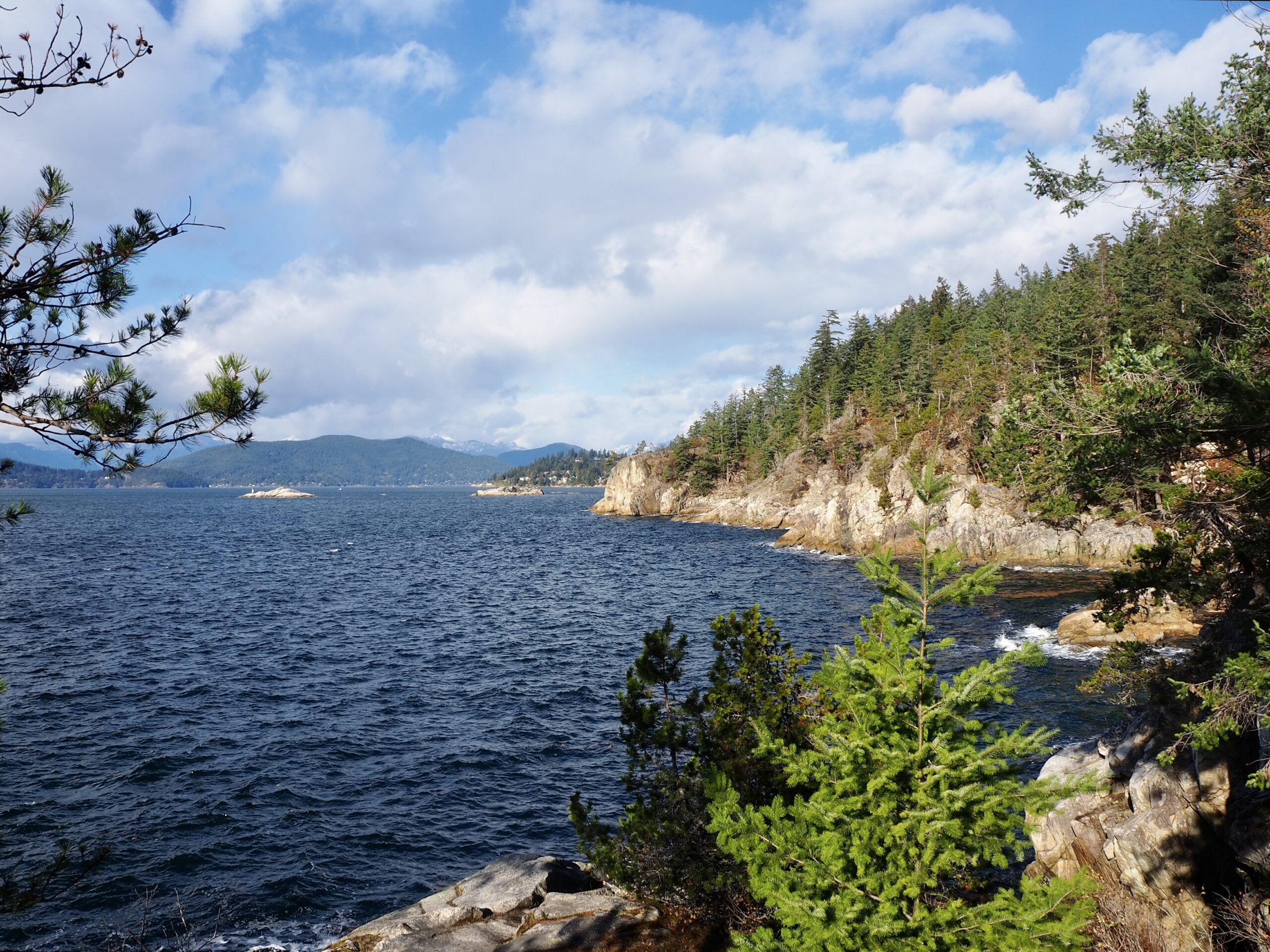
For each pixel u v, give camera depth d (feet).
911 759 25.18
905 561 221.46
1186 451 35.40
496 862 56.29
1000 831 25.45
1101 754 52.65
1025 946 23.03
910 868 25.29
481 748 87.35
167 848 63.82
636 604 178.91
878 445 339.36
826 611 162.40
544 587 207.62
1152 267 193.88
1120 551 199.21
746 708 44.04
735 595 189.78
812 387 445.78
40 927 53.42
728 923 42.65
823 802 26.58
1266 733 40.57
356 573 238.27
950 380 320.70
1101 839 45.52
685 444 507.71
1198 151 34.32
